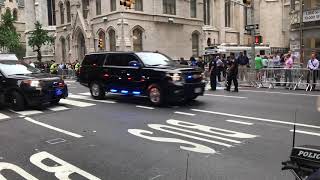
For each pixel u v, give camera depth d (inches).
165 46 1689.2
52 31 2310.5
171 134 356.8
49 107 548.4
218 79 931.3
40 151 313.0
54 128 401.7
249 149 298.4
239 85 875.4
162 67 542.3
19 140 354.3
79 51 1836.9
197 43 1875.0
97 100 615.2
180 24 1750.7
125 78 575.8
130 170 257.1
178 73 522.0
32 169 267.3
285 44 2733.8
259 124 392.8
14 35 2041.1
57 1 1987.0
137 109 509.7
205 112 472.7
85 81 643.5
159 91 529.3
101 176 247.9
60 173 256.5
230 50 1668.3
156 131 370.9
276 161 265.6
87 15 1761.8
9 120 457.7
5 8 3095.5
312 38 1055.0
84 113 490.3
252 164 261.0
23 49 2522.1
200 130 371.2
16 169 268.1
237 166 257.8
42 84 521.3
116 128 390.3
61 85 548.7
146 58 568.1
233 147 305.9
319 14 1015.6
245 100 581.6
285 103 540.7
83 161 281.4
